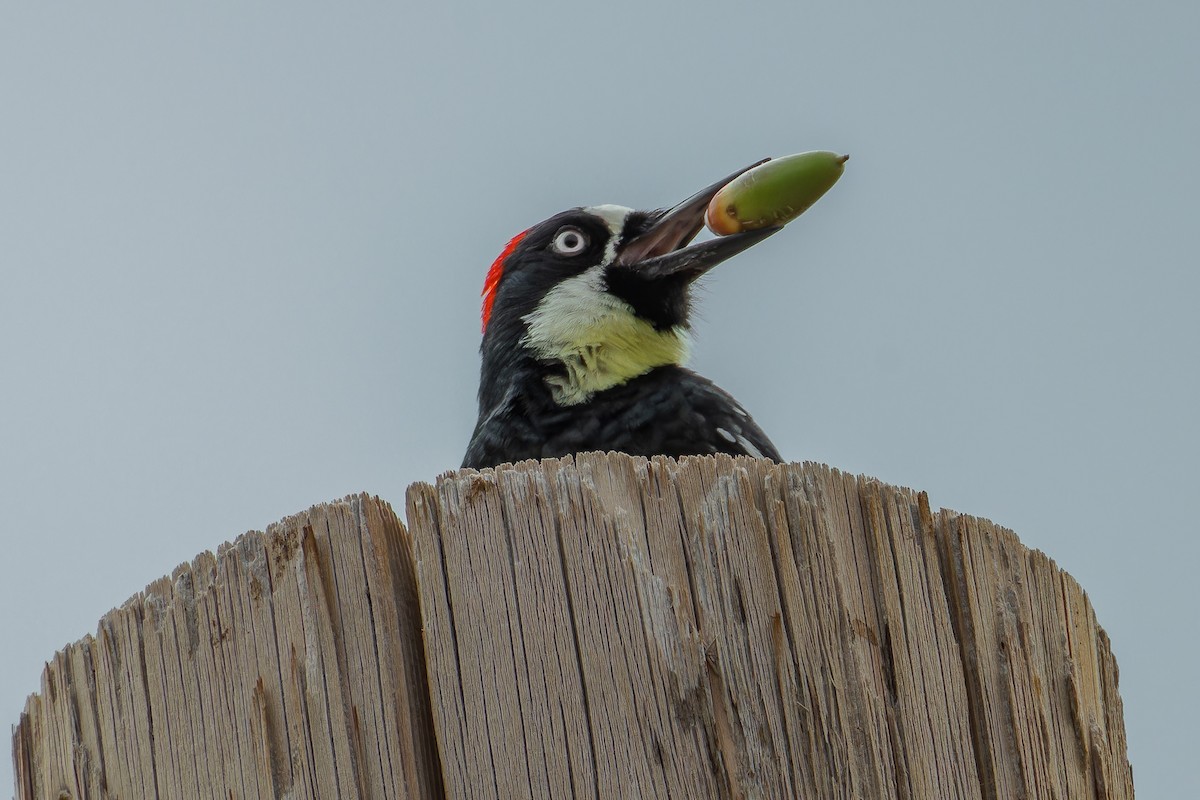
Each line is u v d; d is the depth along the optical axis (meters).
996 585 8.05
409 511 7.72
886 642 7.63
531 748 7.34
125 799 7.78
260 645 7.72
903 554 7.81
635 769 7.26
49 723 8.06
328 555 7.75
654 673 7.34
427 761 7.55
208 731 7.70
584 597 7.46
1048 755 7.94
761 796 7.22
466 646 7.50
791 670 7.40
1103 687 8.77
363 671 7.58
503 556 7.57
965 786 7.62
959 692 7.76
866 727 7.39
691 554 7.54
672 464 7.79
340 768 7.47
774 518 7.58
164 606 7.97
